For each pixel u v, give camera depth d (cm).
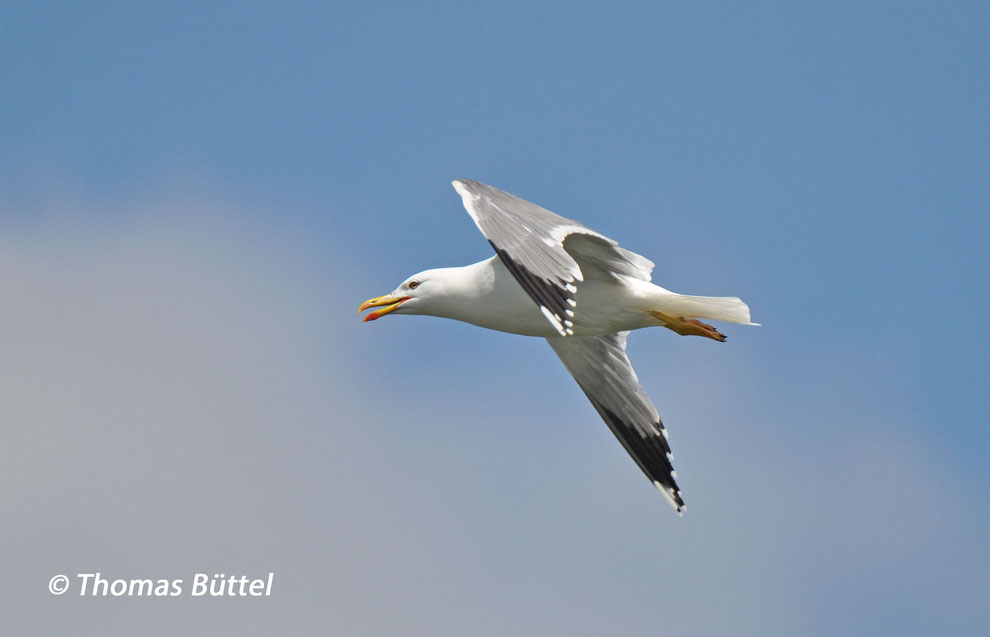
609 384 1636
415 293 1458
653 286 1415
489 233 1181
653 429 1639
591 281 1409
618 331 1478
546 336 1508
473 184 1240
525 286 1155
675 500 1655
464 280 1448
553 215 1249
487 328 1479
